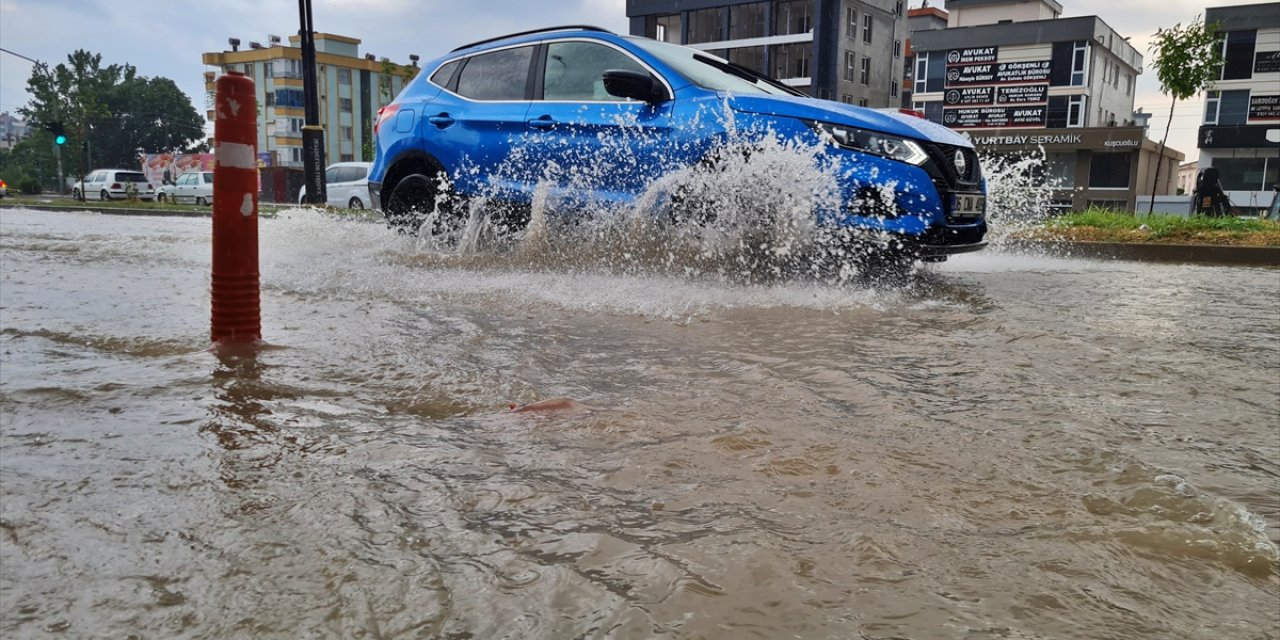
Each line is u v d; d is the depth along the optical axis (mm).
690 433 1706
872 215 4227
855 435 1718
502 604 960
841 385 2195
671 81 4812
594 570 1052
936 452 1610
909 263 4395
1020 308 3922
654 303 3672
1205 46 15633
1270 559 1142
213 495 1323
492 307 3547
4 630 915
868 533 1186
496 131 5504
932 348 2773
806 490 1375
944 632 914
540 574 1038
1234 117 38688
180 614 950
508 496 1324
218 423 1748
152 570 1061
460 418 1827
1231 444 1773
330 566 1065
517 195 5328
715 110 4523
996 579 1056
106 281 4355
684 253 4559
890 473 1469
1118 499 1356
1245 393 2252
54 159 70562
